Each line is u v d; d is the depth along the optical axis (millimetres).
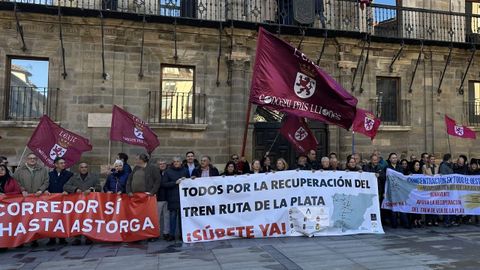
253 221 8758
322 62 14359
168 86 13328
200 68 13414
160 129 12898
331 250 7637
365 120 12195
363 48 14109
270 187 8891
